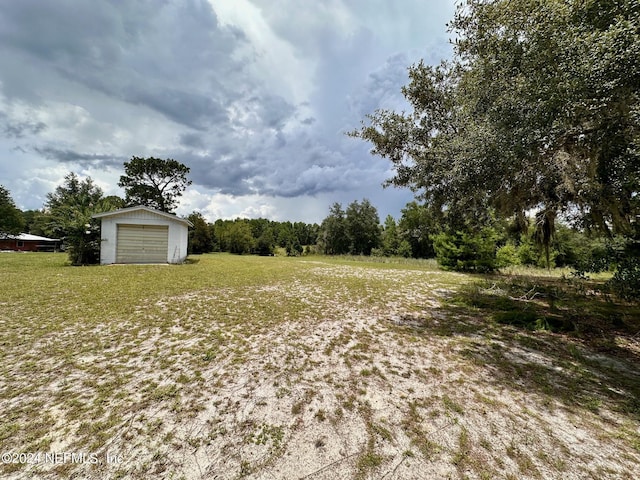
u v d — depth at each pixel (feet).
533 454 5.75
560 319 15.65
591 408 7.55
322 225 133.39
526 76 10.54
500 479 5.08
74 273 28.55
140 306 16.66
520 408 7.50
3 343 10.94
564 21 9.23
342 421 6.77
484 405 7.61
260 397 7.77
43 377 8.49
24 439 5.86
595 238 22.85
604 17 9.15
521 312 17.22
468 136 13.09
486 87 12.22
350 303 19.98
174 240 43.98
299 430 6.40
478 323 15.60
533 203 19.19
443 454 5.70
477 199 16.76
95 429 6.22
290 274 35.22
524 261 49.44
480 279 33.32
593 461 5.58
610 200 14.02
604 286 17.01
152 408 7.09
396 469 5.28
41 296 18.16
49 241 100.01
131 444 5.81
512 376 9.42
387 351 11.45
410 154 19.02
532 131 10.72
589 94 9.32
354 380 8.93
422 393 8.20
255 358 10.37
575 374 9.64
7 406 6.97
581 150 13.17
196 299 18.99
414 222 102.32
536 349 11.91
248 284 25.93
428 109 18.58
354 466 5.34
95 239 40.11
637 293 14.19
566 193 15.69
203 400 7.54
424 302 20.72
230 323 14.33
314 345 11.86
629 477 5.16
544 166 13.02
